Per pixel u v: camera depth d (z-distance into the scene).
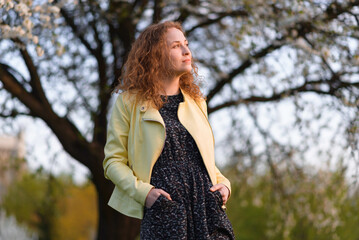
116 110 2.44
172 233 2.16
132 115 2.39
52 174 7.05
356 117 5.51
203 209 2.22
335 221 6.48
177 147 2.30
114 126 2.41
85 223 24.73
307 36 5.54
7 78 5.66
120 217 6.56
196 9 5.55
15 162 6.86
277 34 5.67
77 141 6.08
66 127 6.05
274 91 6.07
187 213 2.22
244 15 5.66
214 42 6.48
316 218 6.59
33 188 13.29
